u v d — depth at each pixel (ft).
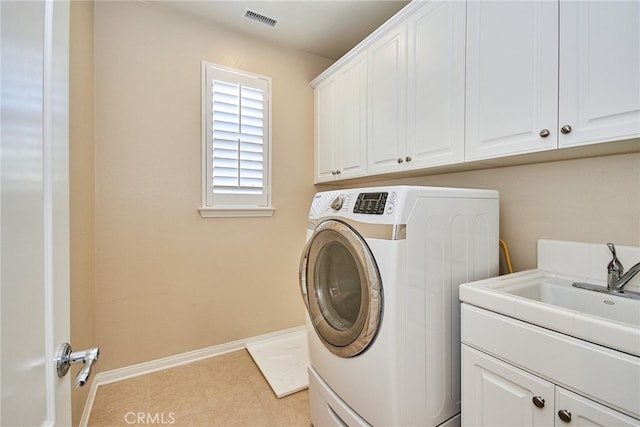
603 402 2.36
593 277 4.06
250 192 7.78
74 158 4.49
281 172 8.29
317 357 4.72
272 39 7.96
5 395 1.24
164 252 6.75
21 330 1.40
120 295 6.30
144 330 6.57
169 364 6.83
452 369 3.90
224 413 5.31
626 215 3.87
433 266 3.68
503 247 5.14
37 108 1.62
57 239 1.86
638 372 2.19
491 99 4.17
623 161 3.89
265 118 7.94
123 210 6.30
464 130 4.55
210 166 7.21
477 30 4.33
